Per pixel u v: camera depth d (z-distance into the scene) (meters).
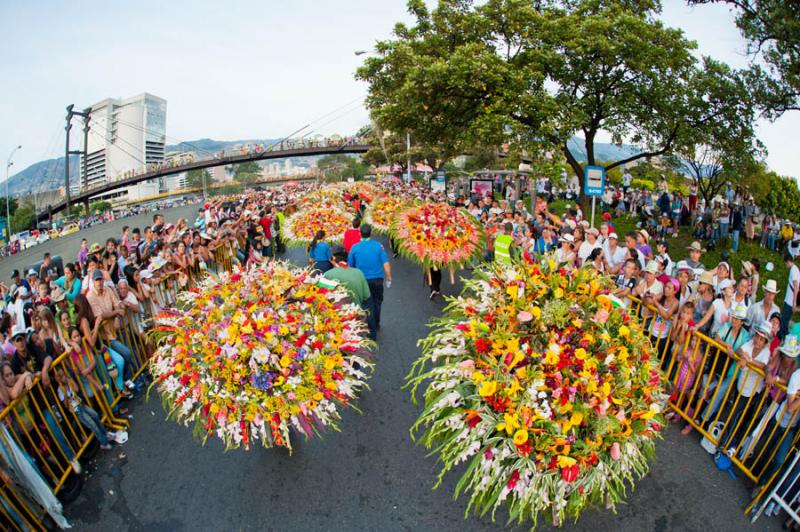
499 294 3.72
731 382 4.41
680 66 14.19
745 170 14.73
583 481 3.23
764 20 8.28
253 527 3.73
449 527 3.66
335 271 5.97
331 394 4.14
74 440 4.57
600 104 14.80
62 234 46.59
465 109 14.62
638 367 3.49
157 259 7.50
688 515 3.77
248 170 171.38
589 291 3.60
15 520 3.64
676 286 5.46
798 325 4.08
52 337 4.63
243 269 4.70
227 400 3.93
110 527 3.81
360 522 3.74
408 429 4.93
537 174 13.08
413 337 7.21
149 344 6.41
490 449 3.25
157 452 4.78
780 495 3.70
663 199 15.84
